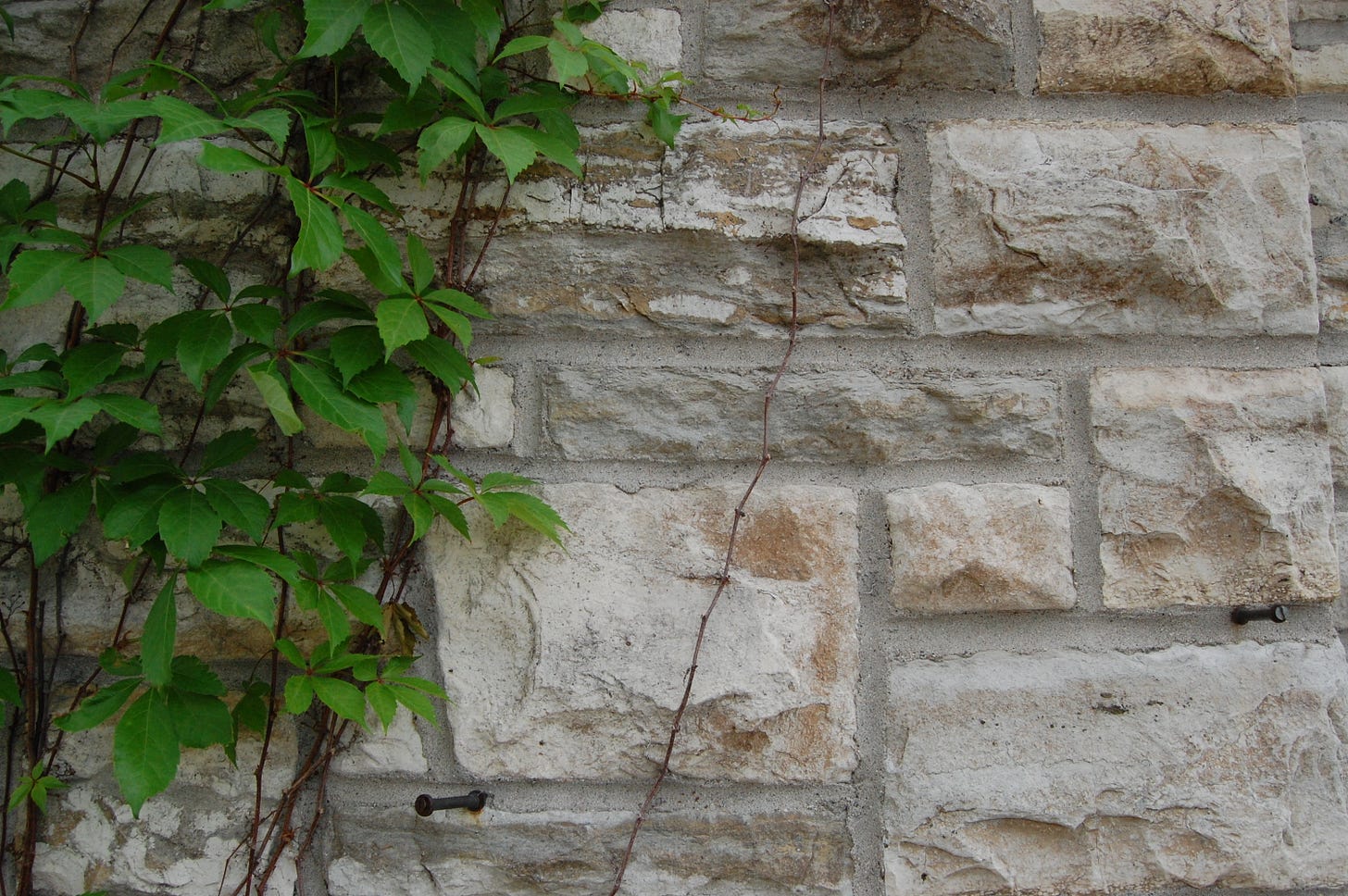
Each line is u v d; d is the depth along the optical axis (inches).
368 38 40.7
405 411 42.0
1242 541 45.9
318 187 40.6
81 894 44.9
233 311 42.0
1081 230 47.4
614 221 47.1
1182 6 49.1
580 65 40.4
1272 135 48.6
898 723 45.2
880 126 48.3
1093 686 45.4
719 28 48.6
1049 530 46.0
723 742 44.9
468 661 45.6
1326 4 54.4
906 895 44.4
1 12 48.2
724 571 45.4
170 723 39.6
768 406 46.5
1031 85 48.8
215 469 46.1
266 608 38.2
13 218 44.8
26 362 47.3
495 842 44.9
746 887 44.6
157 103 37.3
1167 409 46.6
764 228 47.2
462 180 47.4
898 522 46.1
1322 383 47.4
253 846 44.6
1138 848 44.5
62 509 42.6
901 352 47.2
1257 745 44.9
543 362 47.1
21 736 46.6
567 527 44.4
